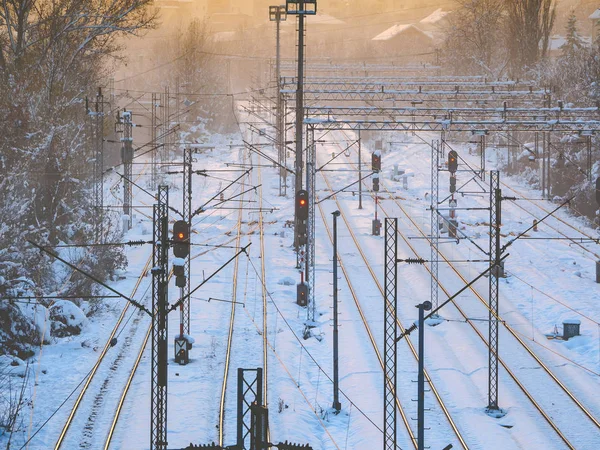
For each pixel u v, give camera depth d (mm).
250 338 105938
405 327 113312
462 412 84062
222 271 142500
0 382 85688
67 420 77000
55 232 127938
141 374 91250
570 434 78312
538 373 95812
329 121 134750
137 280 135500
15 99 132500
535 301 127250
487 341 107562
